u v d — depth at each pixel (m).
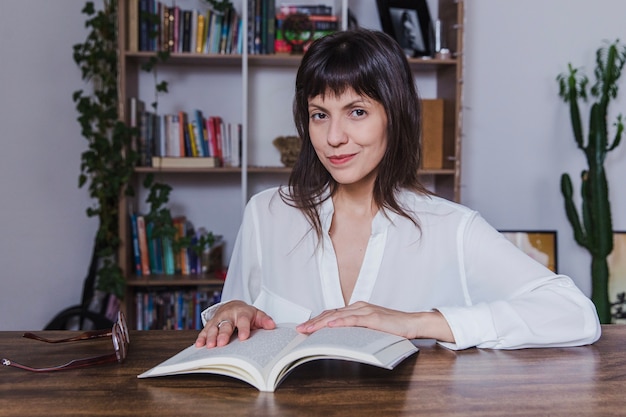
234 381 1.02
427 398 0.95
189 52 3.34
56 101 3.41
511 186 3.76
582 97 3.67
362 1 3.65
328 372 1.07
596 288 3.51
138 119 3.33
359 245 1.54
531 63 3.72
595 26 3.71
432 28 3.62
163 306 3.39
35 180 3.37
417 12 3.51
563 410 0.90
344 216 1.55
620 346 1.27
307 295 1.54
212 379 1.03
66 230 3.46
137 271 3.39
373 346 1.05
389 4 3.49
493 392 0.97
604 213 3.48
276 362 1.01
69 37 3.41
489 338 1.22
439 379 1.04
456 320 1.22
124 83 3.26
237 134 3.40
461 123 3.37
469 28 3.69
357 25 3.46
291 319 1.54
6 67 3.27
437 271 1.50
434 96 3.71
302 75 1.40
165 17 3.33
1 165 3.27
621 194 3.80
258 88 3.60
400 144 1.46
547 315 1.26
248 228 1.64
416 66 3.54
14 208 3.32
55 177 3.43
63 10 3.40
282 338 1.15
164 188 3.33
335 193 1.55
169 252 3.42
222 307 1.31
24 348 1.23
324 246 1.53
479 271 1.47
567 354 1.20
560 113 3.74
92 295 3.28
